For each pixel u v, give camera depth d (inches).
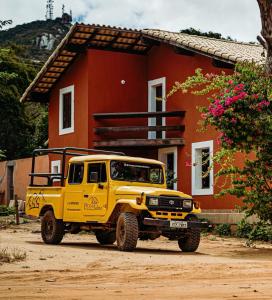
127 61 1087.6
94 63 1068.5
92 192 645.3
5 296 334.0
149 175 660.7
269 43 633.0
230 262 508.4
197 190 968.3
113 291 348.5
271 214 647.1
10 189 1402.6
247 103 601.3
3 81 1567.4
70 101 1130.7
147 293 339.0
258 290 347.9
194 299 316.5
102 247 670.5
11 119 1569.9
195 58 987.3
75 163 669.3
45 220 697.0
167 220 605.6
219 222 875.4
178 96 1019.3
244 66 629.0
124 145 1018.7
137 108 1089.4
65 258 532.1
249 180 639.8
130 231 602.2
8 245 653.9
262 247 689.0
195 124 981.2
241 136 609.3
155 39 1023.6
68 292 346.3
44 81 1152.2
